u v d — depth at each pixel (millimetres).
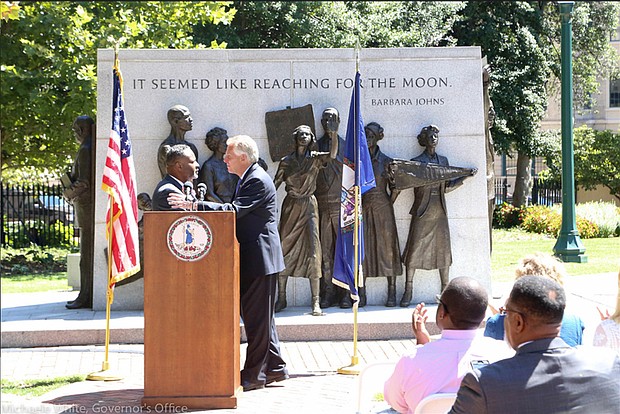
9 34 18141
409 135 11062
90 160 10805
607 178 31359
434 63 11094
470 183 11047
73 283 13648
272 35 25047
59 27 17500
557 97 36406
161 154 10398
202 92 10859
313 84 10969
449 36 28750
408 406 4418
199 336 6383
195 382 6398
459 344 4355
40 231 23719
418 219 10789
